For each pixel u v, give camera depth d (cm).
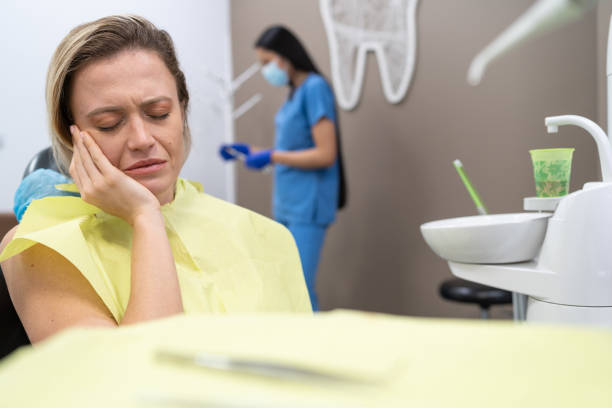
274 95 329
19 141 259
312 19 305
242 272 106
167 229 103
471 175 241
